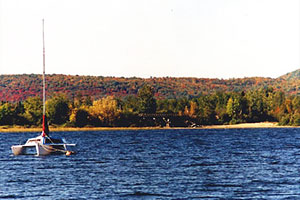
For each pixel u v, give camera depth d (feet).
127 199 458.91
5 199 456.86
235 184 526.16
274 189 496.64
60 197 465.06
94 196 469.98
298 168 653.71
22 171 631.97
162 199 457.68
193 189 500.74
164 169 649.20
